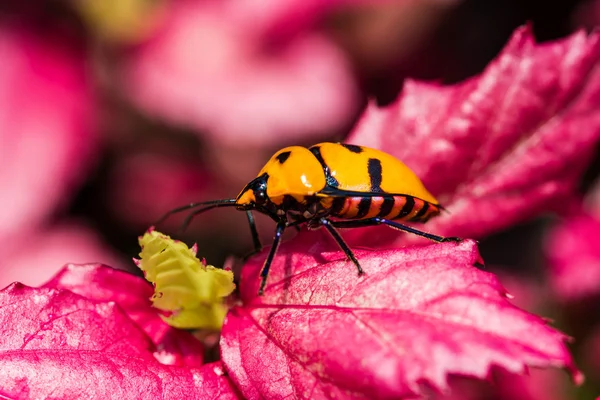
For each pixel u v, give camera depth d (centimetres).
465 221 16
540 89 16
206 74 24
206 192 28
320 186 15
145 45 24
